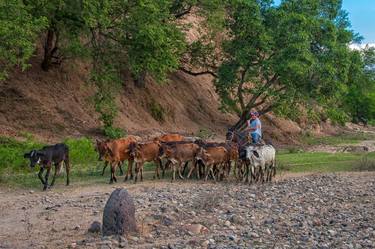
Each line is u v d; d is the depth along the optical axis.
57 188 19.66
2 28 22.66
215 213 14.64
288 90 38.47
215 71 42.31
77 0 28.52
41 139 29.02
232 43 39.12
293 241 11.78
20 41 23.73
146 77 42.25
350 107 77.88
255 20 37.09
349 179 22.62
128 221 12.13
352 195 18.33
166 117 41.03
